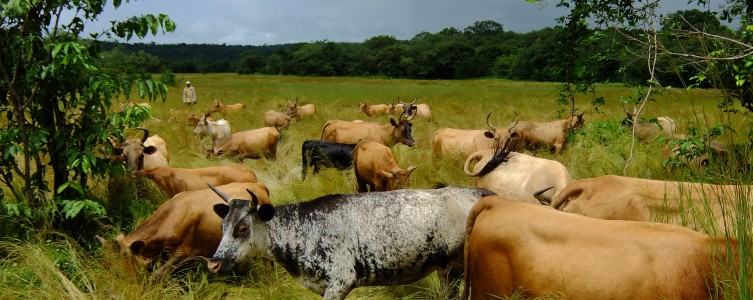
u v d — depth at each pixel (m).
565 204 5.05
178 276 5.54
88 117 6.37
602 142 10.13
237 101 27.89
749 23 6.10
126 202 6.95
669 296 2.94
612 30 6.76
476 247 3.72
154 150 8.34
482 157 7.84
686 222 4.05
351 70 100.94
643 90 6.53
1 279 4.78
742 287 2.80
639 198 4.51
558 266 3.24
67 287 4.49
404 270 4.73
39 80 5.88
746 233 2.91
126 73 6.38
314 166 10.38
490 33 136.12
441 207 4.77
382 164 8.80
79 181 6.96
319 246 4.61
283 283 5.21
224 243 4.44
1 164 6.06
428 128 15.64
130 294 4.64
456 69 94.06
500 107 21.20
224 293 5.38
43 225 5.87
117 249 5.33
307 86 41.12
